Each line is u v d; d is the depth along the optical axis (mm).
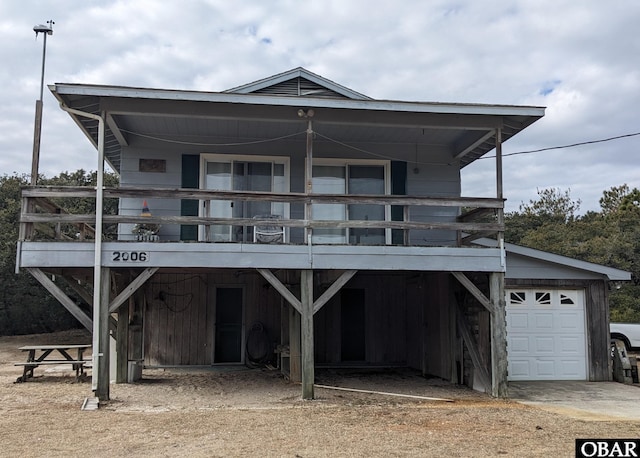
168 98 8203
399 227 8602
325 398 8445
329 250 8406
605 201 36781
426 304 11672
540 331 11258
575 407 8086
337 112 8891
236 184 10750
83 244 7906
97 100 8547
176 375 10984
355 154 11062
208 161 10773
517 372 11109
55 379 10430
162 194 8203
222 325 12227
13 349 16875
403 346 12805
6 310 20625
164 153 10625
